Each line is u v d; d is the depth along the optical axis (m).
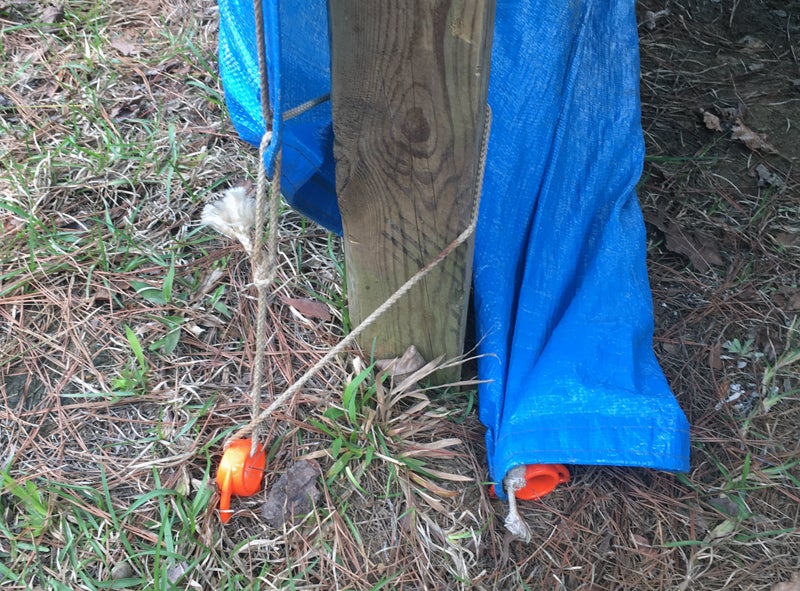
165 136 2.34
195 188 2.21
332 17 1.22
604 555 1.72
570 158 2.16
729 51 3.07
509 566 1.68
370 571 1.61
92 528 1.59
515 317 1.97
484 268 1.97
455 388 1.91
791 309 2.25
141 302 1.96
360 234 1.58
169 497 1.64
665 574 1.71
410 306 1.72
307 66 1.46
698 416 2.00
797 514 1.83
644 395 1.70
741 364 2.13
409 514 1.68
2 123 2.32
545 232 2.05
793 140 2.75
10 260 1.99
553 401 1.67
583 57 2.27
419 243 1.58
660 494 1.82
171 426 1.75
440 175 1.44
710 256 2.38
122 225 2.12
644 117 2.80
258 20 1.09
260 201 1.26
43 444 1.71
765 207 2.52
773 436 1.97
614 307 1.92
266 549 1.62
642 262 2.08
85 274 1.99
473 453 1.79
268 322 1.96
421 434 1.81
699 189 2.57
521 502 1.76
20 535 1.56
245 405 1.80
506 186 2.06
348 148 1.41
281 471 1.71
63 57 2.55
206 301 1.96
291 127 1.52
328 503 1.67
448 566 1.64
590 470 1.82
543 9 2.19
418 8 1.19
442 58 1.25
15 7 2.67
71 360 1.84
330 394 1.83
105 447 1.71
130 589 1.54
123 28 2.68
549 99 2.17
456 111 1.32
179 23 2.71
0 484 1.61
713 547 1.75
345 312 1.94
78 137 2.31
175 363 1.85
